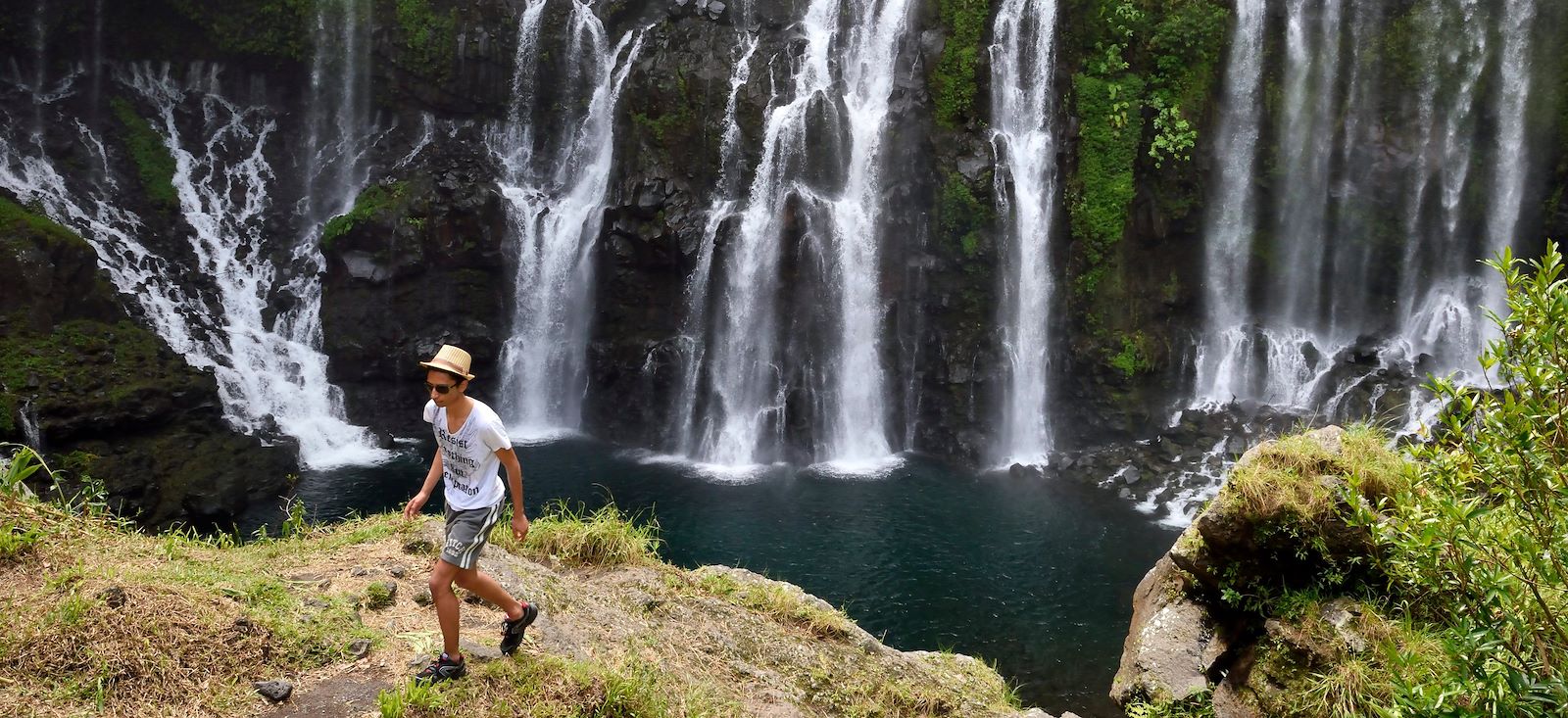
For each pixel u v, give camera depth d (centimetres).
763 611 799
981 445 2128
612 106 2388
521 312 2370
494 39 2452
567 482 1977
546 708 510
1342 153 2134
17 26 2270
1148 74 2098
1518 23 1980
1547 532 411
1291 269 2219
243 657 519
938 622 1395
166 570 590
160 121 2430
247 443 1858
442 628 508
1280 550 651
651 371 2238
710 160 2216
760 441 2164
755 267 2173
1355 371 2064
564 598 695
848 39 2309
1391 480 623
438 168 2386
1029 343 2169
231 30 2409
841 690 725
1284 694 613
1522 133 1997
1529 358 408
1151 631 724
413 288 2280
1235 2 2103
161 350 1878
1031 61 2152
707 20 2342
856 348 2191
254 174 2445
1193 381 2203
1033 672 1266
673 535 1692
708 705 615
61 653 487
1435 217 2103
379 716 491
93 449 1631
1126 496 1877
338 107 2502
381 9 2448
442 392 496
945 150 2133
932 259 2166
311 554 714
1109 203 2084
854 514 1808
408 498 1831
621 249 2220
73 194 2223
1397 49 2077
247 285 2289
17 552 578
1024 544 1664
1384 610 606
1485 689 431
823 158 2188
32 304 1775
